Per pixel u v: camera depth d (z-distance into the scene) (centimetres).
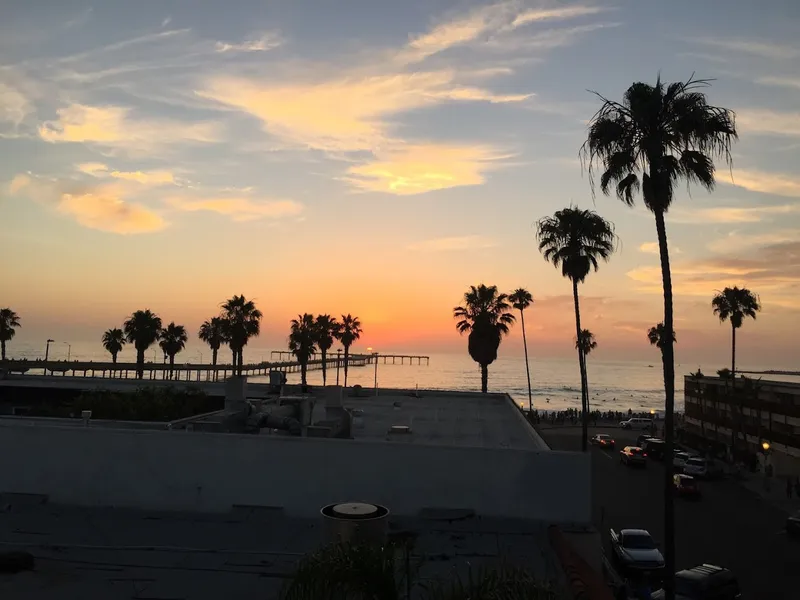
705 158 1756
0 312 10312
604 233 3625
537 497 1181
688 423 7588
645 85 1805
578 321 3706
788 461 4853
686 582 1833
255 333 6712
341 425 1975
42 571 872
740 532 3066
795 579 2284
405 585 711
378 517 753
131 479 1237
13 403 3000
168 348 9125
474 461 1201
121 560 934
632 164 1802
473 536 1084
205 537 1062
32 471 1253
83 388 2986
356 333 8762
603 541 2769
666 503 1748
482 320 5478
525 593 495
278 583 848
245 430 1823
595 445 6538
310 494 1209
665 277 1839
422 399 3238
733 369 6888
